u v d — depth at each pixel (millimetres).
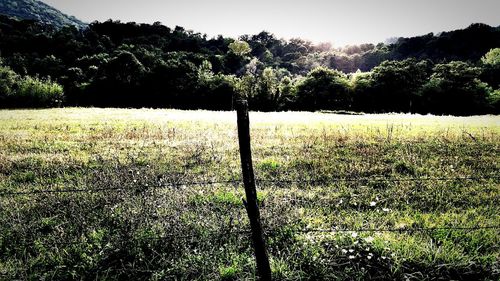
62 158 11289
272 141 14336
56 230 6191
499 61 101562
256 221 4180
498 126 19844
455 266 5250
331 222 6617
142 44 168125
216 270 5176
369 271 5281
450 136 14930
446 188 8445
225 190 8125
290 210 6828
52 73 100875
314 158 11367
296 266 5293
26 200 7441
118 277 5148
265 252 4273
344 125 21031
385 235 5949
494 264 5324
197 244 5797
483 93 78500
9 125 21047
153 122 22984
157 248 5613
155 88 93000
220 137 15508
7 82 72438
